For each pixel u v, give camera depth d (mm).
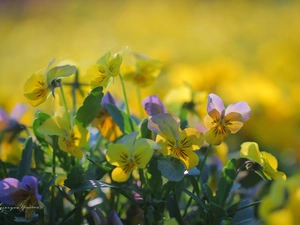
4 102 1168
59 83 545
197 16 2414
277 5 2416
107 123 595
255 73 1361
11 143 651
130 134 520
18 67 1732
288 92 1145
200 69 1100
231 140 1027
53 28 2510
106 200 621
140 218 588
